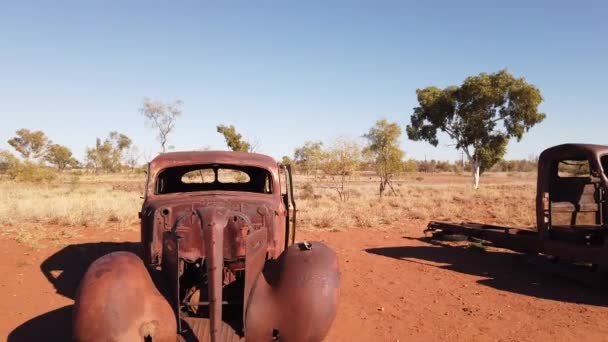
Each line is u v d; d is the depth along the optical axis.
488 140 38.56
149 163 5.96
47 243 10.66
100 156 75.50
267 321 4.41
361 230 13.34
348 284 7.91
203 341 4.24
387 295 7.32
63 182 42.91
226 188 7.41
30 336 5.54
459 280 8.18
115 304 3.99
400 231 13.27
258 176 7.12
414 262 9.49
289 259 4.71
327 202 20.20
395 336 5.71
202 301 4.75
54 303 6.72
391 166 27.67
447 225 11.42
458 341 5.56
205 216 4.50
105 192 26.88
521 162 112.25
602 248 7.27
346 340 5.57
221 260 4.24
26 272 8.24
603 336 5.68
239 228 4.69
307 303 4.37
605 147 7.73
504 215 16.98
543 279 8.23
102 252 9.88
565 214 8.52
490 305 6.85
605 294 7.31
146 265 5.25
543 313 6.49
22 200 18.23
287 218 6.43
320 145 27.91
